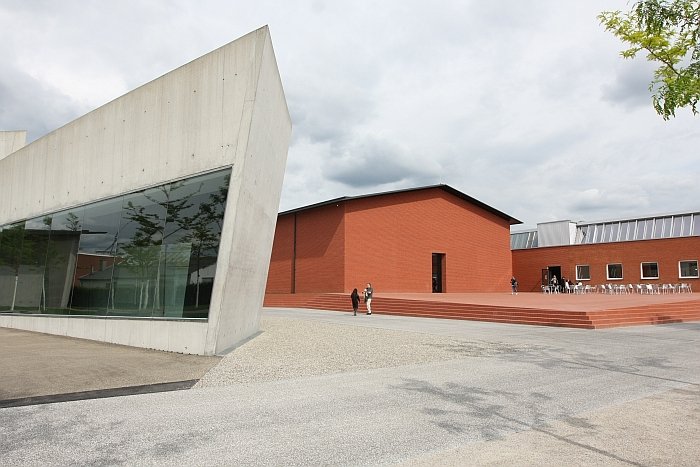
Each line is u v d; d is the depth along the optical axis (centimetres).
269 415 568
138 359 958
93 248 1394
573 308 1986
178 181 1195
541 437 490
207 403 625
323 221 3188
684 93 725
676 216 4266
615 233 4575
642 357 1028
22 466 407
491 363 950
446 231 3594
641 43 791
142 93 1323
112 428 514
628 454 441
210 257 1088
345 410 591
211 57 1176
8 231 1867
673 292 3562
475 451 448
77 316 1398
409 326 1781
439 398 654
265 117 1209
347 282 2969
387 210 3234
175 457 430
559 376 813
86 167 1484
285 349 1131
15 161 1897
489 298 2789
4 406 598
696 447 460
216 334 1038
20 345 1179
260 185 1266
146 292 1205
